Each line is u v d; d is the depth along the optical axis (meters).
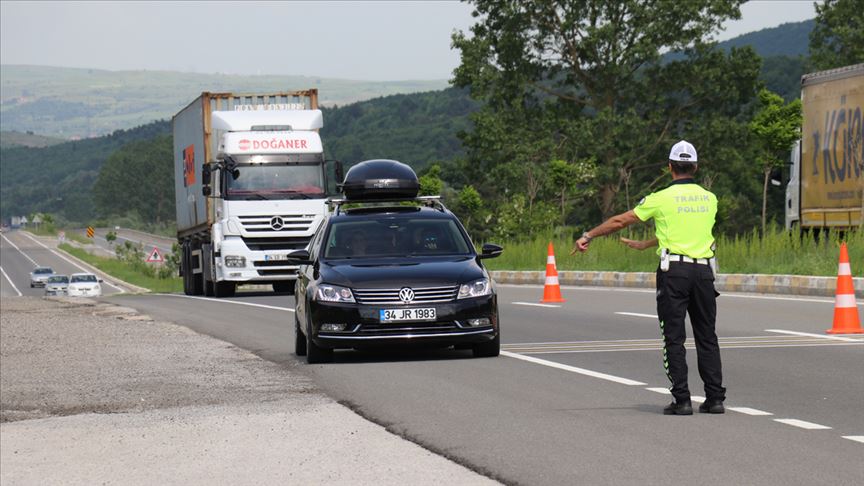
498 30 141.38
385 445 16.77
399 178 37.50
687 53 140.25
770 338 29.89
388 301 26.33
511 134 136.88
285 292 72.62
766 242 54.69
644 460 14.96
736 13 136.38
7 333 43.84
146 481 15.46
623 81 140.38
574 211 168.50
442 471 14.84
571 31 138.25
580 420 18.19
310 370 26.19
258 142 60.50
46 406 23.36
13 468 16.91
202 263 68.50
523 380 23.16
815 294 45.28
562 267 67.00
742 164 137.62
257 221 59.97
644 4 138.12
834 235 53.62
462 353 28.55
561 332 33.69
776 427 17.14
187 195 73.62
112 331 41.66
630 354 27.38
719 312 38.06
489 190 154.50
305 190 60.34
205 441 18.00
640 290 53.25
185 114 73.50
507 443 16.47
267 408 20.91
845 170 52.84
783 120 100.00
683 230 18.34
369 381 23.80
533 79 142.75
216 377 26.08
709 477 13.86
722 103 142.25
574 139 134.25
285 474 15.23
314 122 61.56
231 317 46.19
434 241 28.53
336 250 28.39
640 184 151.25
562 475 14.24
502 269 74.50
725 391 18.98
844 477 13.70
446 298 26.44
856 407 18.91
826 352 26.58
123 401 23.25
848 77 52.47
